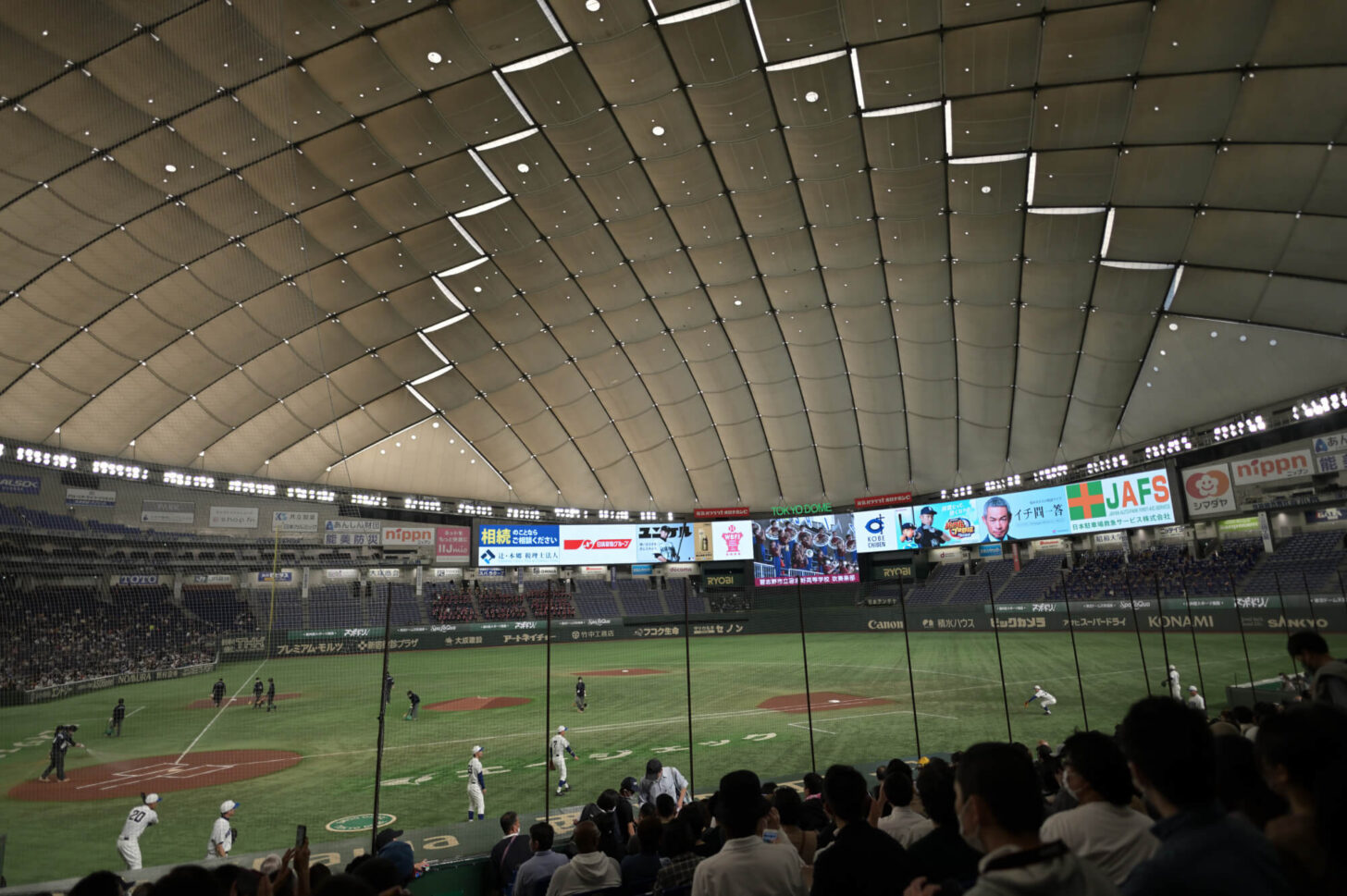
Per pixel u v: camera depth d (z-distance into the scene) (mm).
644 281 42844
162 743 22750
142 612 43781
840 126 31328
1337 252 30938
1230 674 25984
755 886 3932
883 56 27828
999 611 46844
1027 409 49000
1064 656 33250
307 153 30625
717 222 38031
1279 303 34969
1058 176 32125
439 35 26266
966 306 42250
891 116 30625
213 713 28422
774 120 31453
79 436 41656
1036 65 27156
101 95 26078
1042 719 20656
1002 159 31953
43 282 33156
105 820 14836
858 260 40344
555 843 10039
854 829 3615
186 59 25391
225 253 34938
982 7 25266
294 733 23688
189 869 2590
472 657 45781
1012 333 43281
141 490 45281
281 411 47094
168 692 35469
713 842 7254
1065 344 42812
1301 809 2408
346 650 47594
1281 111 26234
